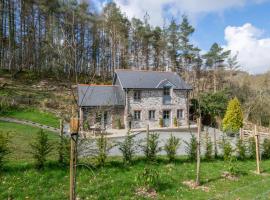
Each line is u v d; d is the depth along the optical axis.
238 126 26.59
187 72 35.91
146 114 30.73
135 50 52.78
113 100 29.02
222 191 8.89
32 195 7.31
